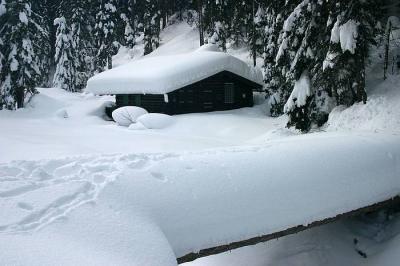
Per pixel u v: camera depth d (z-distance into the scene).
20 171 5.84
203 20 44.25
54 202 4.91
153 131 23.05
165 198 5.46
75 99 41.38
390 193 8.05
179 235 5.27
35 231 4.34
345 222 9.33
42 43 41.03
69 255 4.05
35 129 25.09
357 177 7.70
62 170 5.96
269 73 26.39
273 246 8.86
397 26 17.22
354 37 14.36
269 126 21.27
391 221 8.95
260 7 31.44
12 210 4.65
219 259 8.77
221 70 27.27
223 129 21.72
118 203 5.12
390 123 13.28
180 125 23.30
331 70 15.19
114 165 6.07
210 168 6.29
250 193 6.15
